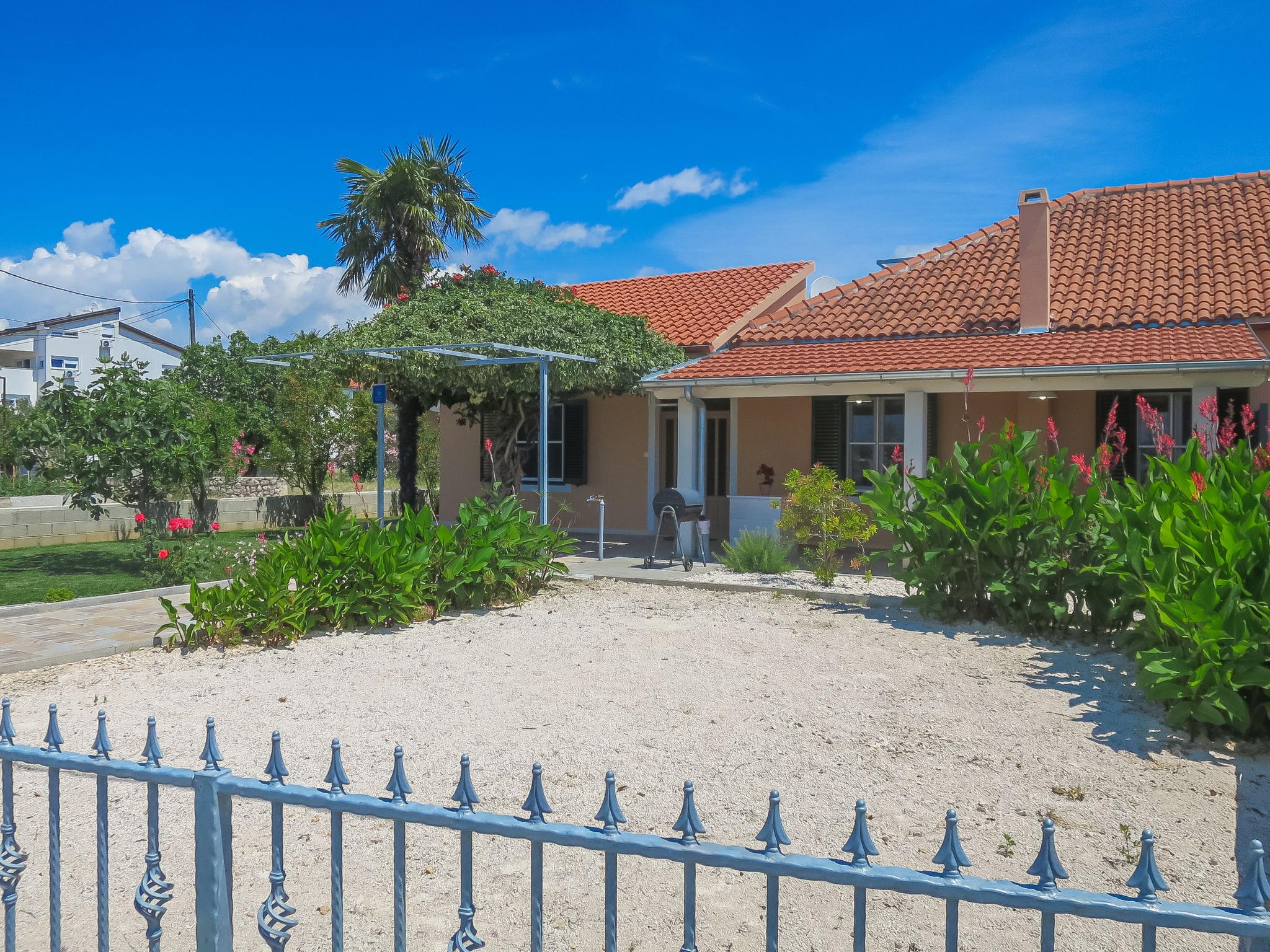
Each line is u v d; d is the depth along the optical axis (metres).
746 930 3.48
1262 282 13.53
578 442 18.31
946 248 17.50
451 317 14.84
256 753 5.38
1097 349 12.00
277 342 28.34
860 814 2.01
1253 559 5.64
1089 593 7.86
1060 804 4.59
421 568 9.08
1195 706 5.43
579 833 2.18
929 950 3.33
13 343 49.66
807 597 10.45
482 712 6.17
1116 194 17.70
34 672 7.31
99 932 2.72
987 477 8.45
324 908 3.67
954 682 6.81
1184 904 1.79
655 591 11.02
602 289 21.16
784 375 12.97
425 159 22.02
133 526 17.62
